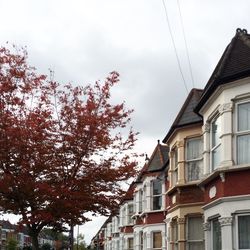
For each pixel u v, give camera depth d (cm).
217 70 1602
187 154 1956
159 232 2886
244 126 1428
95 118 1664
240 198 1373
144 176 3080
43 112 1642
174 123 2009
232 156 1420
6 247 8262
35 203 1633
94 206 1733
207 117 1656
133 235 4031
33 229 1739
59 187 1623
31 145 1583
